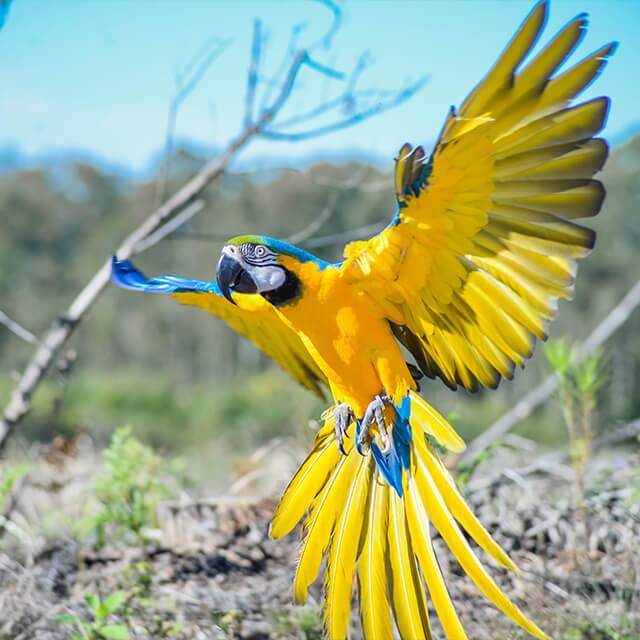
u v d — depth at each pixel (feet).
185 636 28.35
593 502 35.01
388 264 24.20
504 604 23.99
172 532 35.50
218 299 30.32
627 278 192.13
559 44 19.83
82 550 33.22
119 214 284.00
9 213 265.75
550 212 22.07
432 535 34.42
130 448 34.27
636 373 156.04
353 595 31.48
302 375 32.17
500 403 139.85
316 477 27.63
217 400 122.31
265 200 238.68
